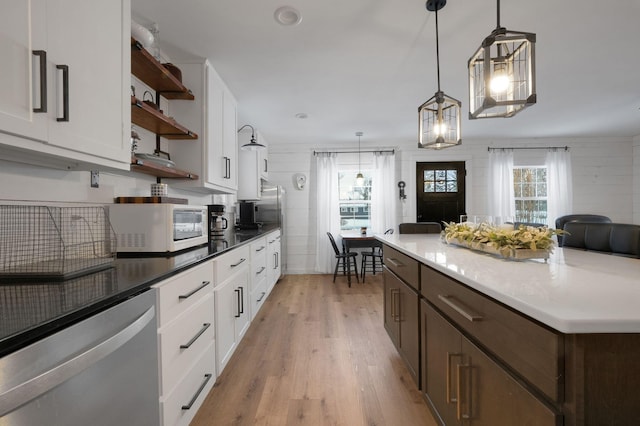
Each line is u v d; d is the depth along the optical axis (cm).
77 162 137
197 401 155
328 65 259
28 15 95
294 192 560
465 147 550
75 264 127
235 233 347
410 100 343
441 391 143
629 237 189
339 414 170
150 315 109
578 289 90
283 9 187
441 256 157
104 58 130
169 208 172
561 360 70
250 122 424
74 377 75
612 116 415
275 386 197
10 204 127
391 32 212
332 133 489
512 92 134
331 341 265
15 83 91
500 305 93
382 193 546
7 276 110
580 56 249
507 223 181
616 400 68
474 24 204
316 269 553
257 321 314
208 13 190
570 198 532
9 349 61
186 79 248
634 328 64
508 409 90
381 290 438
